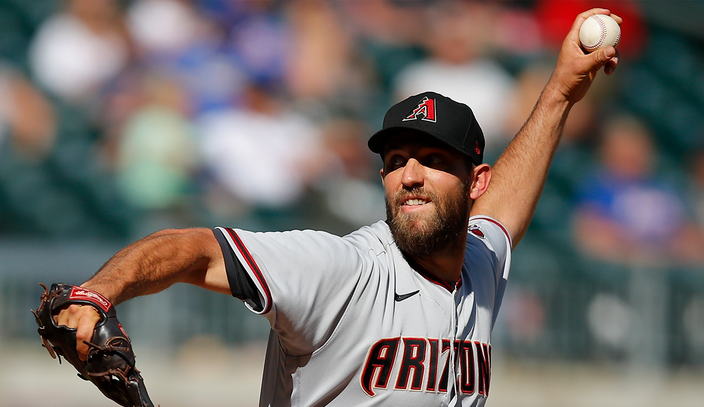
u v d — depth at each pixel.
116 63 34.28
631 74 45.34
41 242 28.98
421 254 9.48
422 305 9.48
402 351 9.24
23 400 23.77
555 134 12.71
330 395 9.11
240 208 30.64
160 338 24.95
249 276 8.34
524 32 42.19
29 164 33.12
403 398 9.26
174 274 7.89
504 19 41.97
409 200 9.48
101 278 7.46
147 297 24.91
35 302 24.75
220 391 25.03
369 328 9.05
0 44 36.56
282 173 31.31
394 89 38.38
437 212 9.43
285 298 8.39
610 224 34.56
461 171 9.59
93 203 31.52
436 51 38.19
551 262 27.39
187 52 33.94
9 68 35.16
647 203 34.88
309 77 36.09
